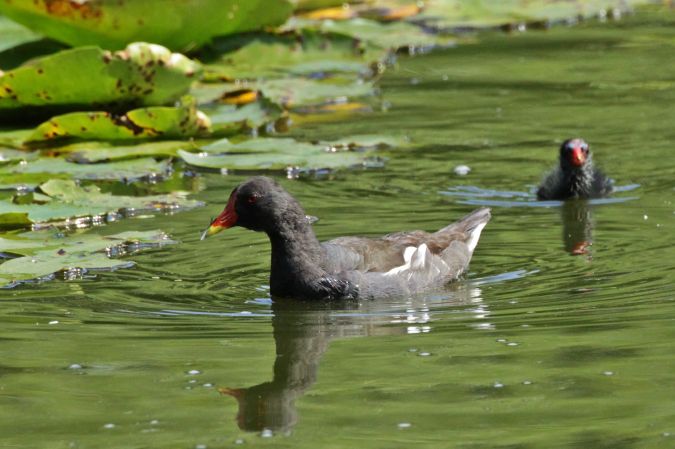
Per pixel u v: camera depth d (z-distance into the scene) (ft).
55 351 32.94
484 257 42.60
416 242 40.93
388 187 51.57
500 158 55.67
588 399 28.63
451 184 52.06
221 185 52.08
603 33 81.71
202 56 70.08
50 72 55.83
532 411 28.02
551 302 36.76
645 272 39.47
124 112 59.41
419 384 29.96
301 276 38.55
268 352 32.89
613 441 26.30
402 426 27.35
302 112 65.46
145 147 55.31
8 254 42.09
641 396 28.71
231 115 60.59
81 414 28.50
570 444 26.18
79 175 50.98
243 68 69.41
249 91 64.54
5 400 29.35
